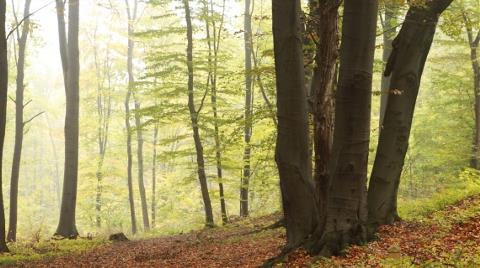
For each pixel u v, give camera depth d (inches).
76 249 660.1
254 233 601.9
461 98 1015.0
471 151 998.4
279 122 342.0
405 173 1207.6
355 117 311.6
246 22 1048.8
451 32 426.6
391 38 695.1
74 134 812.6
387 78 702.5
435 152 1039.0
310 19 419.5
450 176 1040.8
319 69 350.9
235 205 1553.9
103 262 522.9
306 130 339.9
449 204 490.9
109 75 1423.5
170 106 828.0
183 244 612.4
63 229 800.3
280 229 569.6
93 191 1332.4
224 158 863.7
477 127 964.0
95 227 1347.2
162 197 1521.9
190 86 821.9
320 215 339.6
